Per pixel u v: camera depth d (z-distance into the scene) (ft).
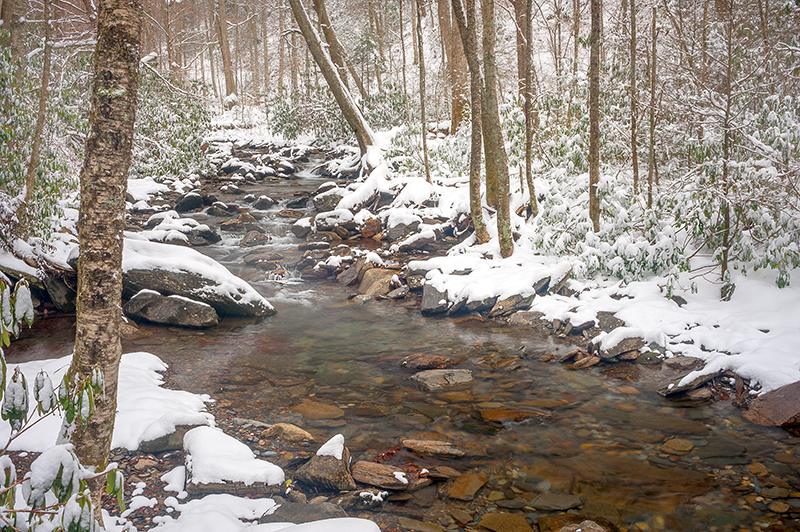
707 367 17.75
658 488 11.84
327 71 56.08
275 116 79.82
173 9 91.35
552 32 44.83
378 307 28.45
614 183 26.16
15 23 30.19
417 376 18.81
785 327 18.78
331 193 49.39
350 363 20.54
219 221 46.55
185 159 48.96
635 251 24.27
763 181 20.49
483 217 35.58
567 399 16.97
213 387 18.01
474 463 13.14
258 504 11.12
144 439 13.24
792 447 13.47
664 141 29.30
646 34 29.60
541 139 36.78
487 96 28.66
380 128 68.49
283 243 41.16
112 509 10.75
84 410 6.82
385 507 11.33
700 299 22.63
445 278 28.53
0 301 5.95
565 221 28.58
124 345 22.20
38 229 26.58
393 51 99.25
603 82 31.37
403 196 43.21
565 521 10.68
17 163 25.00
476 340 23.03
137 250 26.91
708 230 22.82
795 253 19.85
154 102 47.06
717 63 26.09
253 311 26.81
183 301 25.34
